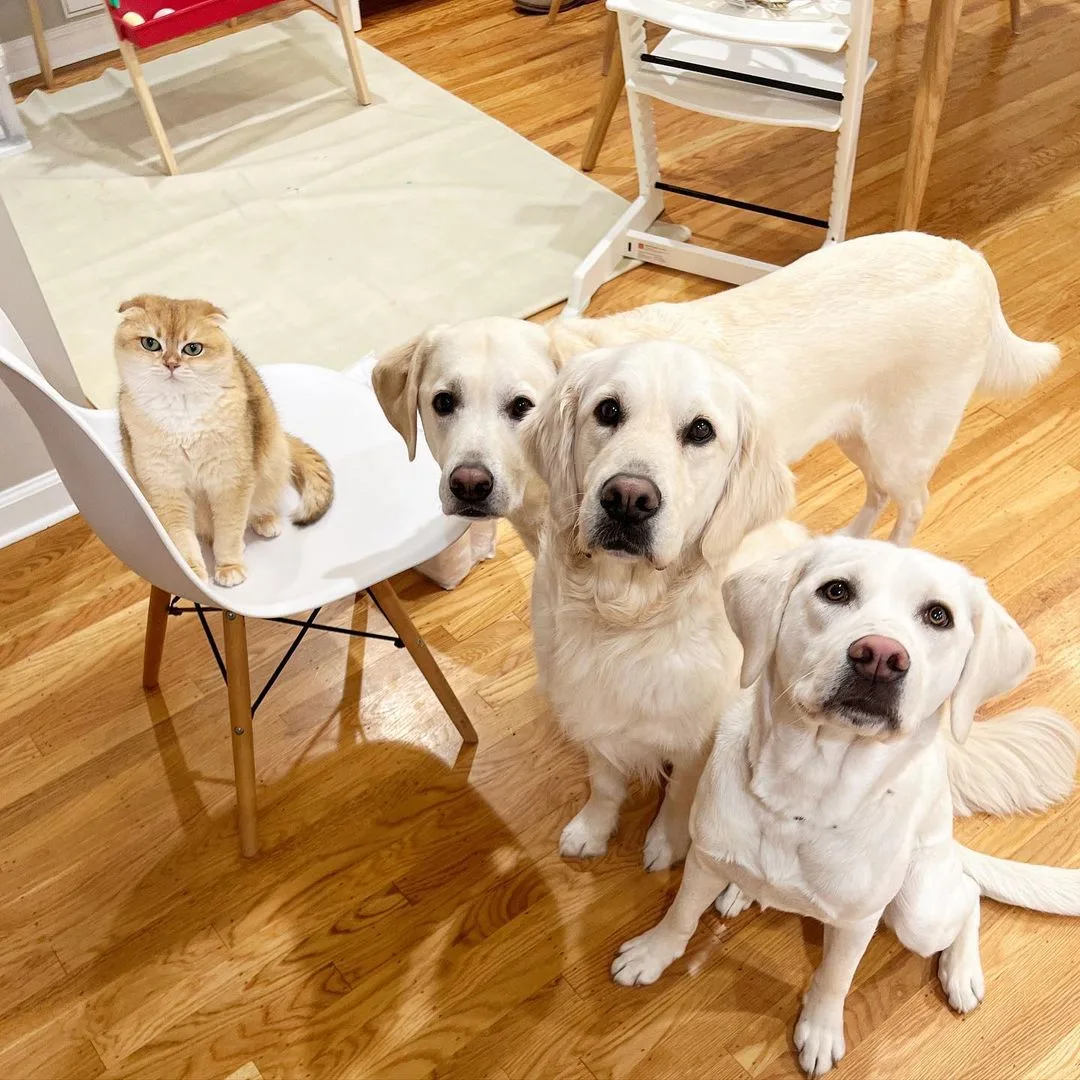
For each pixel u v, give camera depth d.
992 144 3.33
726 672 1.56
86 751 2.01
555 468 1.50
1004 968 1.71
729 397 1.41
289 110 3.65
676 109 3.56
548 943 1.76
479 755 2.00
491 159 3.39
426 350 1.70
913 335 1.89
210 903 1.81
